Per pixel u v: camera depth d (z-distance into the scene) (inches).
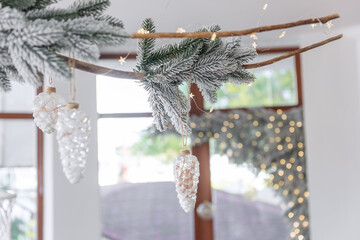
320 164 176.9
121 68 192.1
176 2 132.1
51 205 167.3
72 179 45.8
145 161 199.0
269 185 196.2
